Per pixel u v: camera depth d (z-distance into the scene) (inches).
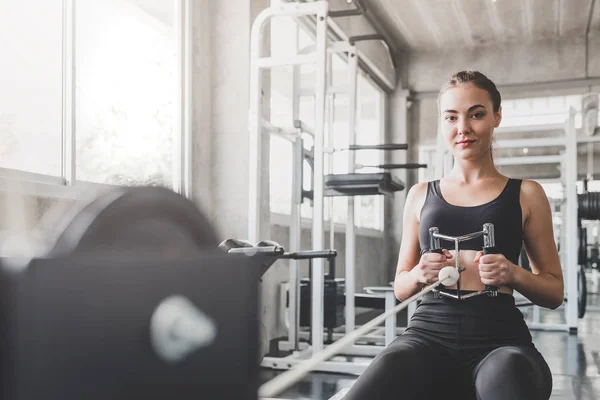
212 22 159.9
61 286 10.4
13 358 10.2
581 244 236.4
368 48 291.7
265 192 161.9
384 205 335.0
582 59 317.1
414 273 49.8
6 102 99.3
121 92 130.3
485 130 51.7
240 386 11.1
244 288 11.4
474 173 52.9
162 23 145.8
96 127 121.9
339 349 19.3
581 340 194.2
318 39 136.9
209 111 159.0
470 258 50.1
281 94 219.6
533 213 51.9
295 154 159.5
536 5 280.2
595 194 232.2
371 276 309.0
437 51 339.9
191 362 10.8
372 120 332.5
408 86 342.6
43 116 106.7
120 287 10.5
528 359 41.6
